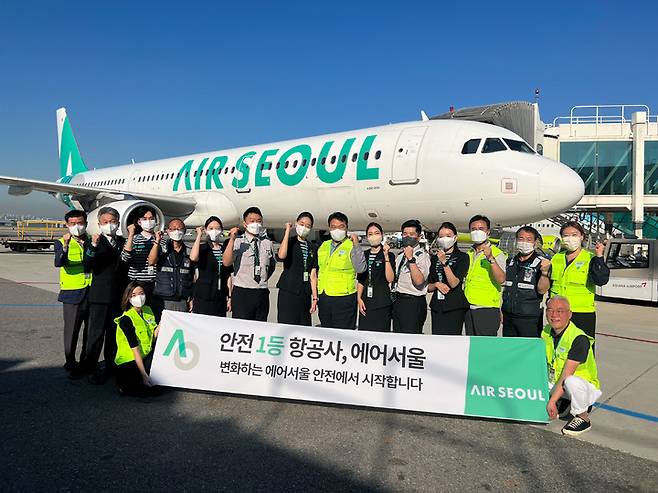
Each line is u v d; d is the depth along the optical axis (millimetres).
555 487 3023
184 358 4766
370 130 12602
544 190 9781
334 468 3246
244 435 3762
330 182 12492
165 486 2982
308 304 5605
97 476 3090
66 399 4504
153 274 5383
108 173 22109
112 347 5086
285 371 4602
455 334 5039
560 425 4090
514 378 4172
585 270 4918
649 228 27406
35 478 3053
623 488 3023
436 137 11070
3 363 5617
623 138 23391
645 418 4238
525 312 4836
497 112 20312
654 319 9195
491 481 3092
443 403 4246
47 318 8211
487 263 5035
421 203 11219
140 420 4031
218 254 5816
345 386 4465
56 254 5066
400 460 3377
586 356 4070
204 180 16203
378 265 5133
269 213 14516
